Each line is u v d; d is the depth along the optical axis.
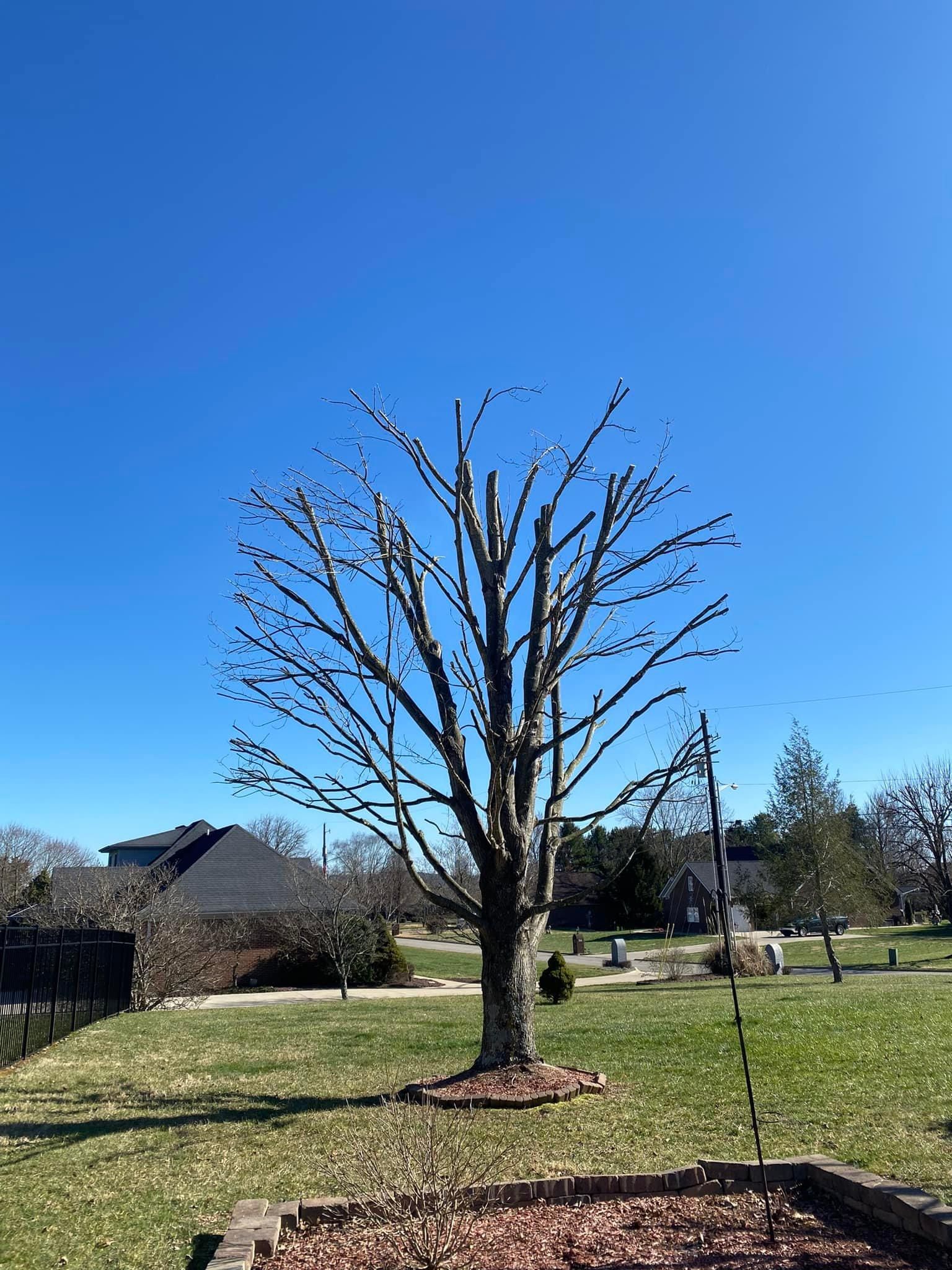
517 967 8.83
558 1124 7.16
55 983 13.92
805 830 24.67
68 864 64.75
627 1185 5.68
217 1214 5.69
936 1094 7.66
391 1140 5.51
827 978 24.56
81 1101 9.13
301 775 8.54
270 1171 6.45
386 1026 14.78
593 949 47.84
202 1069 10.98
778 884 25.62
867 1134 6.59
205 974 26.80
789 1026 11.55
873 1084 8.15
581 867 65.94
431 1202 4.82
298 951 33.06
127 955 21.39
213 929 31.47
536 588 10.33
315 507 8.91
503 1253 4.80
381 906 41.78
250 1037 13.94
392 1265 4.64
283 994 29.31
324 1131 7.37
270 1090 9.43
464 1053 11.41
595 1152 6.41
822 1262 4.54
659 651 8.34
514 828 8.80
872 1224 5.07
